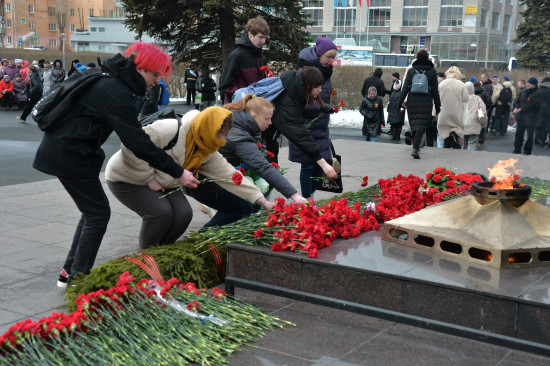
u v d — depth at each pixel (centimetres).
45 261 460
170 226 420
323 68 547
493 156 1027
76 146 354
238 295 363
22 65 2438
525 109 1362
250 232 364
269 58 2453
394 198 442
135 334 279
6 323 340
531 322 266
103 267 357
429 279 290
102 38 7006
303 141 478
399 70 2945
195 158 408
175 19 2445
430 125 1214
